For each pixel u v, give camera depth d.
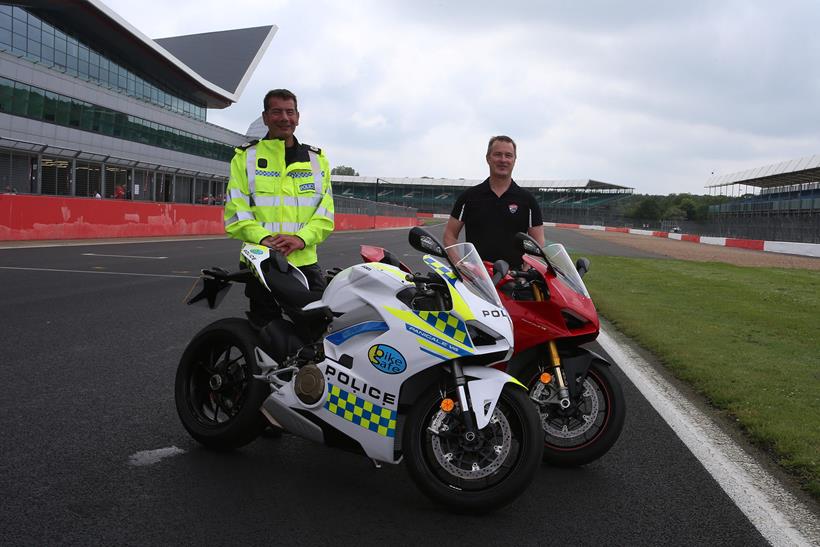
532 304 3.73
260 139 4.30
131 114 43.47
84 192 30.27
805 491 3.64
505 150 4.77
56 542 2.77
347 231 48.94
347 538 2.92
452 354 3.19
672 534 3.10
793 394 5.51
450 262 3.43
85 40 39.59
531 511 3.30
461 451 3.22
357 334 3.44
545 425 3.94
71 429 4.16
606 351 7.46
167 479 3.48
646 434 4.58
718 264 24.25
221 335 3.95
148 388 5.14
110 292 10.20
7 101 32.31
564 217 113.38
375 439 3.32
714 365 6.58
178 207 28.25
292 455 3.95
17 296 9.38
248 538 2.88
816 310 11.56
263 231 4.05
